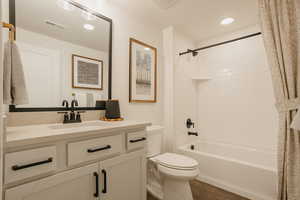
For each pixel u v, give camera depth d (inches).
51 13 46.8
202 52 105.2
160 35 86.1
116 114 56.8
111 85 62.0
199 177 77.9
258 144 80.9
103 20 59.7
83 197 33.7
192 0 62.8
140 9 68.7
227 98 92.9
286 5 52.2
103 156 37.6
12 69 31.1
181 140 91.1
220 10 70.4
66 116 47.4
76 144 32.7
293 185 48.8
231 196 63.9
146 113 77.5
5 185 24.1
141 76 74.3
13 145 24.4
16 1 40.7
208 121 101.1
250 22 81.0
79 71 52.7
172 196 54.5
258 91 81.4
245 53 86.3
